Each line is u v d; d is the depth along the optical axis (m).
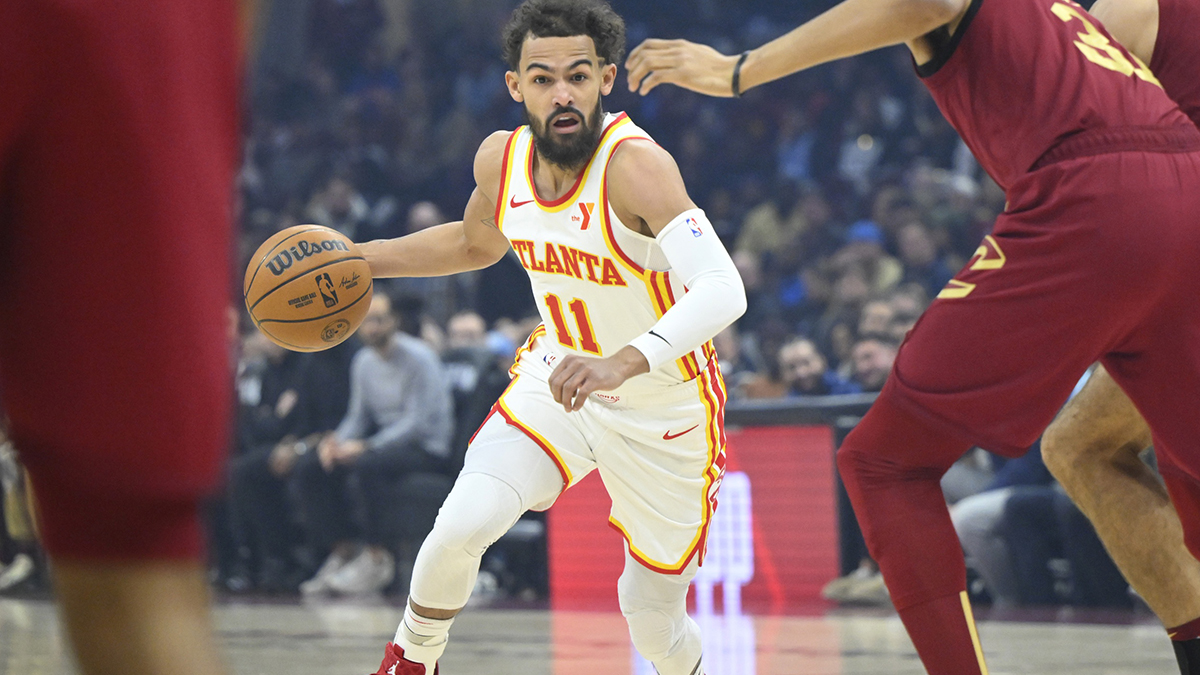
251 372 21.44
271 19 39.22
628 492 7.04
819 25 6.14
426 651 6.94
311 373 19.52
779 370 18.17
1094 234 5.51
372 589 18.17
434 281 26.28
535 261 7.04
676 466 6.99
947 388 5.73
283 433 19.59
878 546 5.93
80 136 2.35
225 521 19.78
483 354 19.09
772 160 33.09
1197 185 5.67
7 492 18.98
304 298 7.08
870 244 23.94
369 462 17.81
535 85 6.57
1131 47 6.49
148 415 2.47
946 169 31.08
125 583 2.57
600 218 6.66
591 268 6.81
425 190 33.66
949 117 6.15
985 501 15.26
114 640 2.57
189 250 2.47
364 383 18.41
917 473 5.95
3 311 2.49
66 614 2.61
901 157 31.67
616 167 6.60
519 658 10.80
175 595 2.63
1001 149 5.88
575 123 6.57
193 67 2.49
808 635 12.37
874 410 6.00
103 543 2.55
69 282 2.41
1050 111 5.71
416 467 18.03
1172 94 6.48
